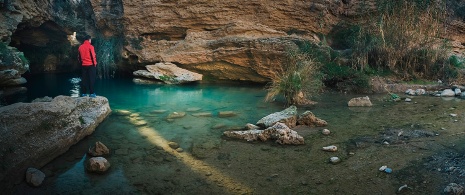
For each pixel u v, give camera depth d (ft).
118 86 38.88
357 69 35.58
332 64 35.78
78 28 52.54
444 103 26.86
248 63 39.42
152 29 43.06
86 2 50.93
